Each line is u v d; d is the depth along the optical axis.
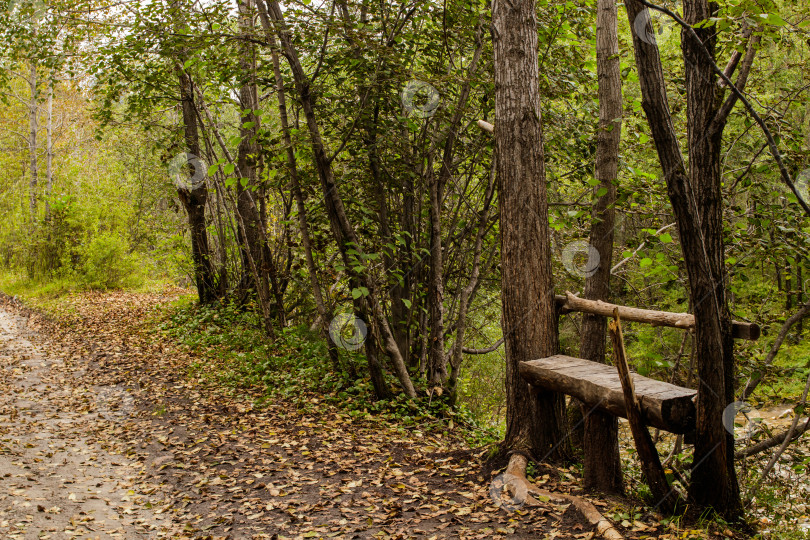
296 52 7.19
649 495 4.41
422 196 8.62
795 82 7.52
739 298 6.65
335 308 8.86
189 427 6.91
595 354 6.14
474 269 8.26
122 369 9.77
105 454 6.20
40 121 29.42
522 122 4.94
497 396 13.01
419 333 8.77
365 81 6.85
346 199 7.85
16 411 7.55
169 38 7.34
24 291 20.55
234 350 10.32
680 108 6.62
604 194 5.86
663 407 3.56
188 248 13.88
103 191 21.47
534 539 3.81
